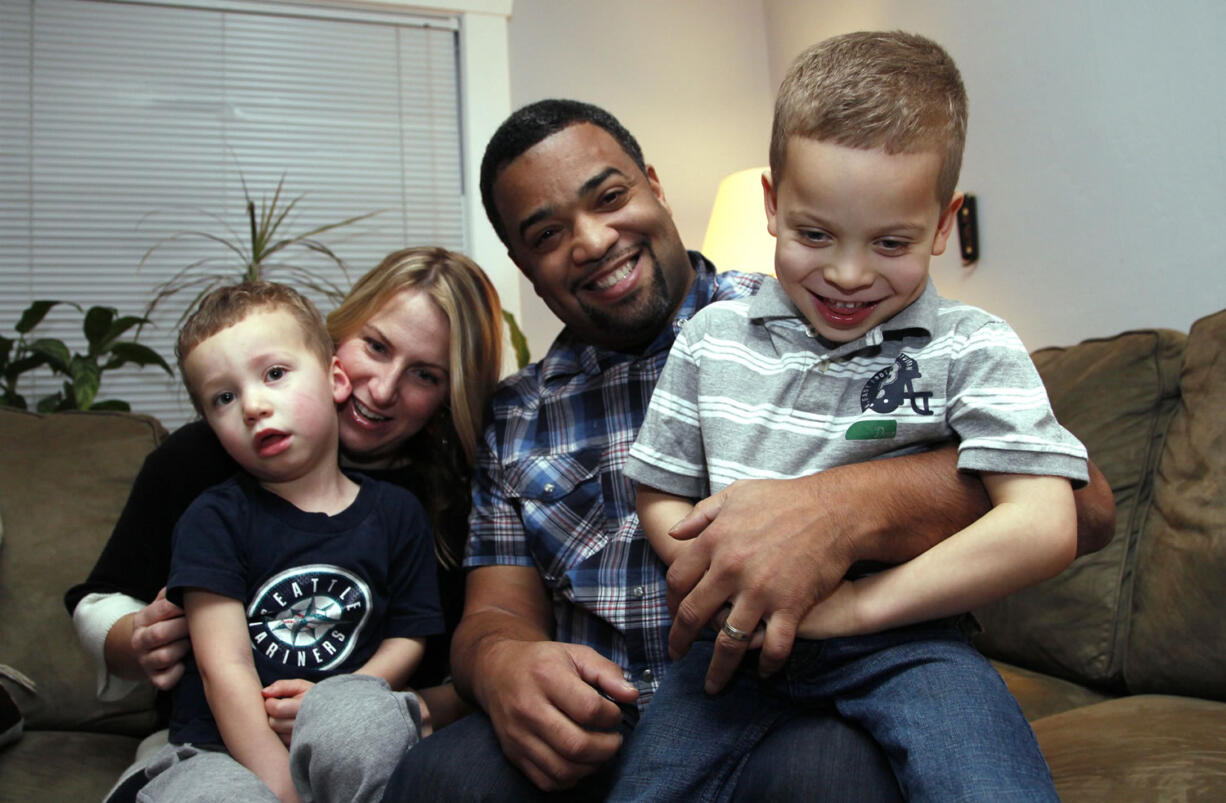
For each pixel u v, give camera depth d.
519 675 0.88
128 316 2.57
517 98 3.02
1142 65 1.75
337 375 1.21
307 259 2.97
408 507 1.18
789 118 0.83
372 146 3.04
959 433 0.81
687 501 0.94
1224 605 1.11
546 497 1.18
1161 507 1.26
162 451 1.25
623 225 1.17
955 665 0.74
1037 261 2.04
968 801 0.63
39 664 1.49
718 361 0.92
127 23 2.87
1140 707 1.10
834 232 0.80
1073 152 1.92
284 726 0.96
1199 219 1.63
